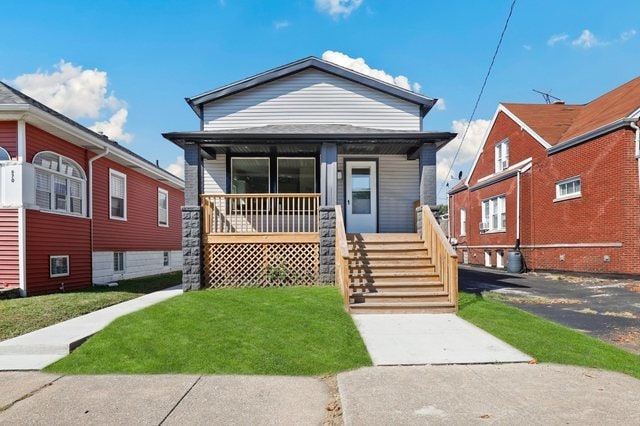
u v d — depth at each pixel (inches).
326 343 209.6
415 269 339.0
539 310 297.3
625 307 306.7
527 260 628.1
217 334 222.4
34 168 363.3
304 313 265.0
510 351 198.4
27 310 285.0
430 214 354.9
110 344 209.5
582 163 513.7
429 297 295.3
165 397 150.3
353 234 392.8
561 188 559.5
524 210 639.8
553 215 569.6
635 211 447.5
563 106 716.7
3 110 334.0
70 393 155.0
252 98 454.3
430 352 197.9
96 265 476.7
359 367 179.8
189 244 366.0
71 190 429.4
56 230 397.7
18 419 133.2
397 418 129.3
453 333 231.6
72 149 426.9
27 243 354.9
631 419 128.0
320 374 174.4
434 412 133.4
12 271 348.2
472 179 861.2
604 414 131.5
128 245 566.6
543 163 594.9
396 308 281.3
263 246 375.6
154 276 623.2
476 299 324.5
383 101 457.1
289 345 206.4
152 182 651.5
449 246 299.6
